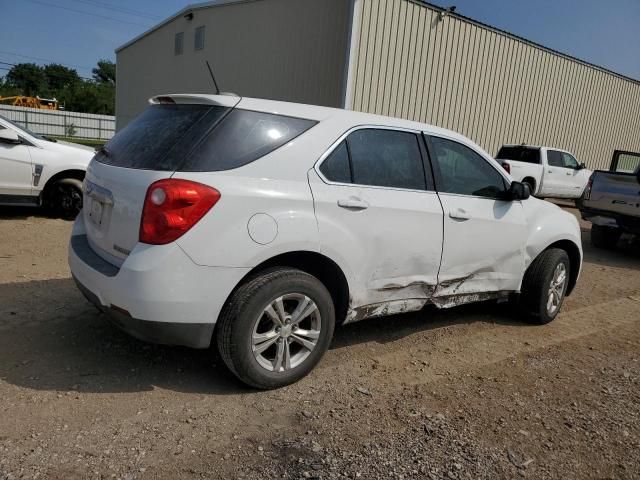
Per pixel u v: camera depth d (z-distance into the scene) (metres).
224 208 3.08
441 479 2.71
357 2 13.12
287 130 3.47
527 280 5.09
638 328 5.41
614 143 22.94
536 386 3.86
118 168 3.39
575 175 17.39
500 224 4.60
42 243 6.69
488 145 17.89
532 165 16.25
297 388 3.53
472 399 3.58
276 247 3.26
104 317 4.37
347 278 3.65
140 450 2.74
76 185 8.12
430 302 4.29
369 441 2.99
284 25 15.97
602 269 8.35
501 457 2.94
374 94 14.24
